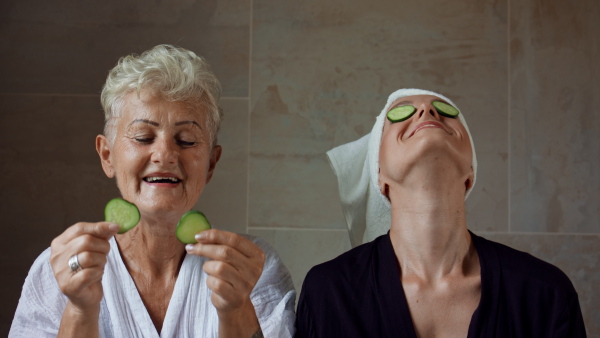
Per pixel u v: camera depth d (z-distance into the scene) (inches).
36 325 43.9
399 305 41.6
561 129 74.2
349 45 74.4
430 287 42.1
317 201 73.8
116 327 44.0
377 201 49.8
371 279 43.0
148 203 42.8
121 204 38.9
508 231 73.7
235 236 38.1
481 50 74.4
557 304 40.4
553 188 74.0
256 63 74.5
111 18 74.6
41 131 73.9
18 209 73.5
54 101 74.1
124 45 74.4
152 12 74.7
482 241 44.1
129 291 44.8
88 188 73.5
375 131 47.0
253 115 74.2
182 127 43.6
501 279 41.6
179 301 44.6
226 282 37.7
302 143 74.1
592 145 74.2
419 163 41.4
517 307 40.6
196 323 44.7
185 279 45.1
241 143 74.2
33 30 74.5
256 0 74.8
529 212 73.9
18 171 73.7
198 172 44.3
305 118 74.3
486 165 74.0
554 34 74.7
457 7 74.5
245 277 38.3
